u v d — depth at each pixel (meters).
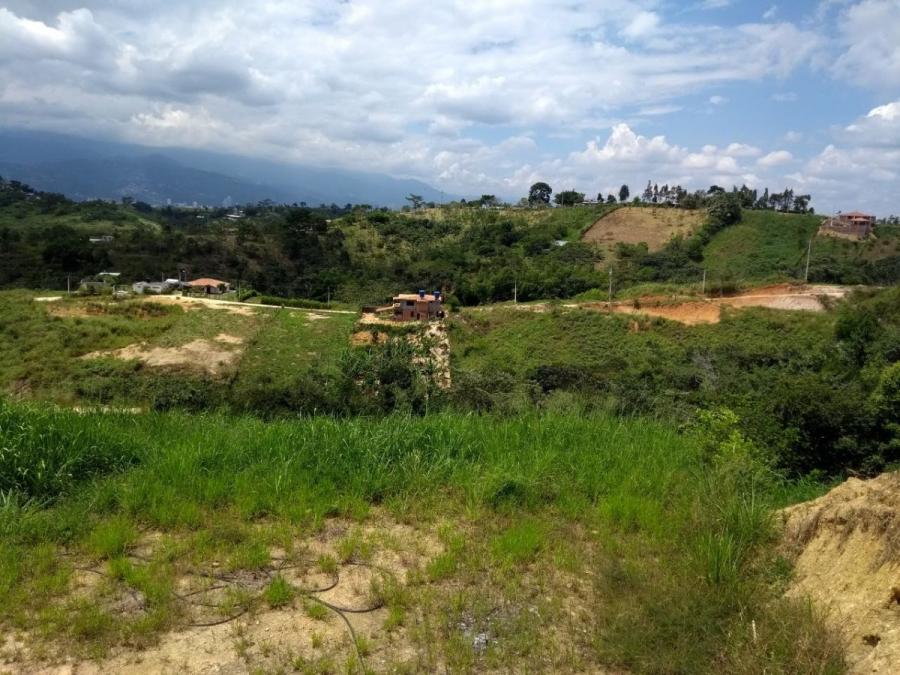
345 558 3.83
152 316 39.72
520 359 34.19
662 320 37.12
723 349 31.70
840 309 36.41
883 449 6.81
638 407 11.04
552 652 3.01
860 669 2.70
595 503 4.87
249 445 5.41
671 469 5.37
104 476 4.78
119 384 26.09
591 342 35.81
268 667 2.82
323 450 5.30
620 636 3.07
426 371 23.16
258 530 4.16
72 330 35.12
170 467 4.85
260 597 3.38
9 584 3.34
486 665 2.91
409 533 4.26
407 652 2.97
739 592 3.41
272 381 29.19
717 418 7.06
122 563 3.58
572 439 6.19
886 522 3.35
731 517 4.14
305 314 42.03
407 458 5.27
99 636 2.99
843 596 3.20
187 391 18.75
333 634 3.08
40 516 4.06
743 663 2.79
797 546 3.85
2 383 28.84
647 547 4.10
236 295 49.72
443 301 51.81
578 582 3.69
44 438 4.77
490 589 3.57
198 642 2.99
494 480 4.84
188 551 3.84
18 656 2.83
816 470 6.61
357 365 19.09
